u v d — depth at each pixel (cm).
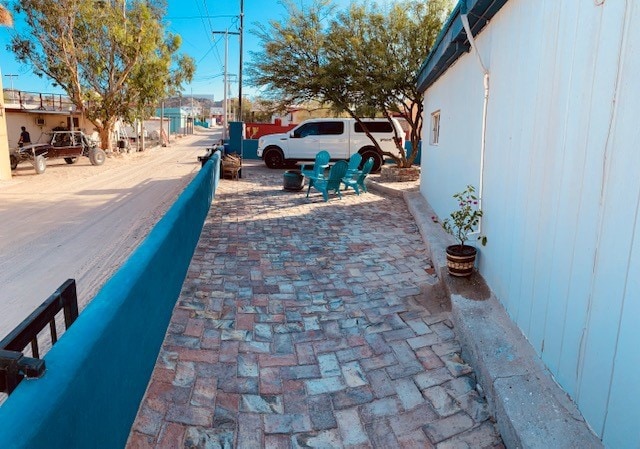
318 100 1498
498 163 391
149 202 1027
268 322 387
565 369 250
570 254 245
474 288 410
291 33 1376
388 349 345
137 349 255
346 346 350
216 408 273
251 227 723
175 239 400
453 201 612
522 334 320
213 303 419
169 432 249
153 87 2425
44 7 1972
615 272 199
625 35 196
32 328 194
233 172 1345
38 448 131
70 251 625
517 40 344
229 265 529
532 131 307
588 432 219
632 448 185
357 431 260
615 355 198
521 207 327
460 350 342
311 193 1084
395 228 731
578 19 241
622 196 195
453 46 547
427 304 423
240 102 2162
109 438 201
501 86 386
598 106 218
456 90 610
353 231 707
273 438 253
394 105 1323
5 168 1447
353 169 1095
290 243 632
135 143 3456
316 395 291
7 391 156
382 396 290
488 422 263
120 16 2197
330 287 468
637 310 182
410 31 1228
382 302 430
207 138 4950
